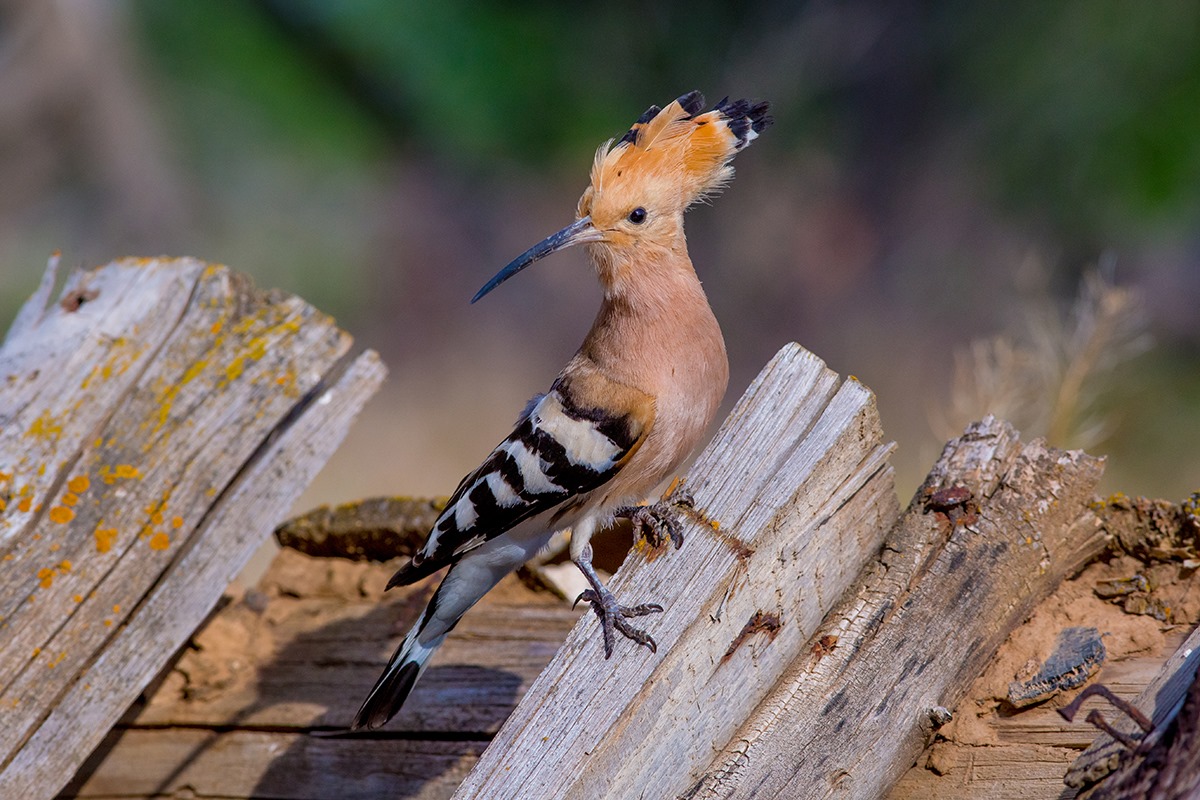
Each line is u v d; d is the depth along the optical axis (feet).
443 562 24.25
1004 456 22.15
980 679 21.38
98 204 80.28
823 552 20.49
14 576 24.36
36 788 23.73
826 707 20.12
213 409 26.55
